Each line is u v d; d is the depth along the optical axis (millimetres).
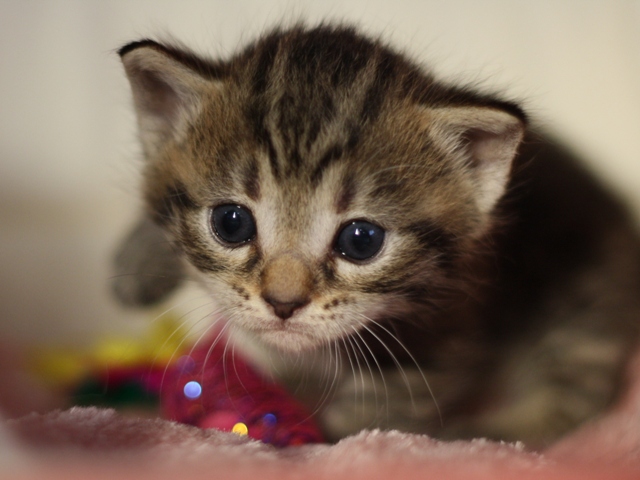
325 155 183
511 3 287
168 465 153
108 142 262
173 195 196
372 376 201
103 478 149
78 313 234
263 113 187
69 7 270
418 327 198
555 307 210
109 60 260
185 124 196
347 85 192
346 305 185
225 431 176
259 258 184
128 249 232
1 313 228
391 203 186
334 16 257
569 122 273
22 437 154
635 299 212
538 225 214
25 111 263
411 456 161
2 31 264
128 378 216
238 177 185
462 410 204
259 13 279
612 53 284
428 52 268
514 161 193
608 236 218
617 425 187
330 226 184
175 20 279
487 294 205
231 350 203
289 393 203
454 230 196
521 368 208
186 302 225
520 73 284
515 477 158
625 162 267
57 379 210
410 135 189
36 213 251
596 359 206
